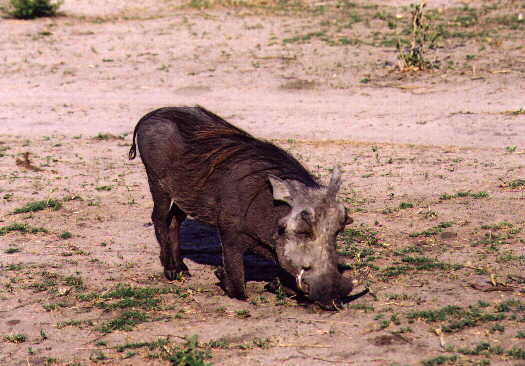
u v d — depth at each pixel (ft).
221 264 64.95
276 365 43.37
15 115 134.82
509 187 82.94
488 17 190.39
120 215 80.69
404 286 55.72
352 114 126.52
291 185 49.34
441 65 150.51
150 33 192.54
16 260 67.00
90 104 140.05
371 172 94.38
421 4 150.71
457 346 44.16
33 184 93.86
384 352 44.09
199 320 51.78
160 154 58.34
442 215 74.64
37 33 195.21
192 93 143.74
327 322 49.55
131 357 46.42
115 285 60.08
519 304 50.37
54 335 50.96
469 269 58.70
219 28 193.98
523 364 41.16
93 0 238.07
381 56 159.84
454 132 112.68
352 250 65.31
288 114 128.36
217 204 54.44
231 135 56.54
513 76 139.44
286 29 189.37
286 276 54.03
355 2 221.87
